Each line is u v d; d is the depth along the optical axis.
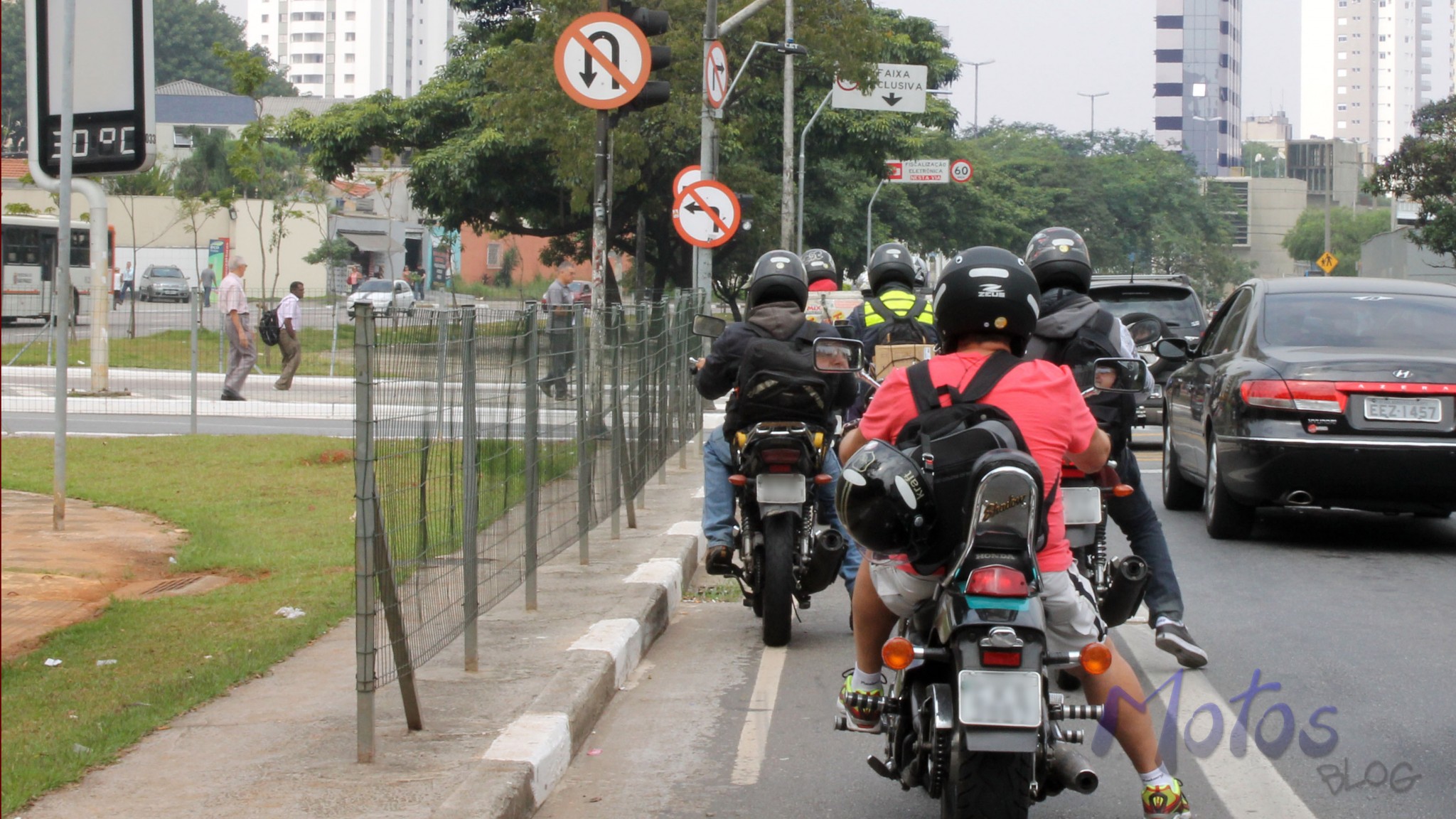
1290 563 8.97
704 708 5.89
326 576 7.87
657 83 12.30
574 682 5.61
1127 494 5.18
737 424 6.99
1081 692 5.75
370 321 4.35
